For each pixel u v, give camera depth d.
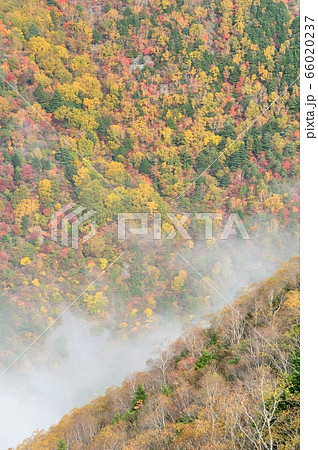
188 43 130.50
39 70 129.25
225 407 27.02
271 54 124.00
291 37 125.06
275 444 23.86
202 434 26.31
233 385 31.22
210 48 130.25
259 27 127.38
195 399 32.31
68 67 130.25
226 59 126.69
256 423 24.94
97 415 42.47
